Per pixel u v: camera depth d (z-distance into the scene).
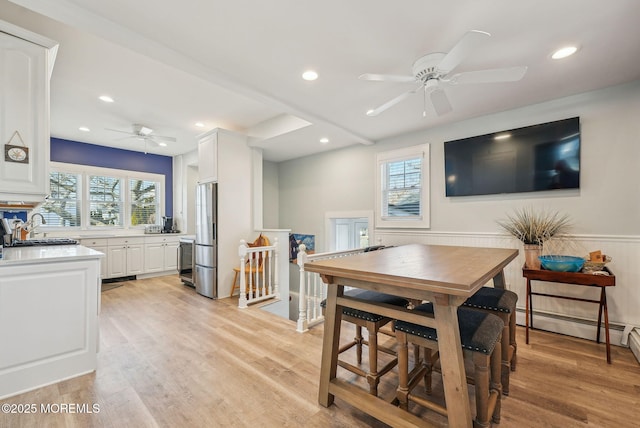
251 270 3.86
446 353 1.29
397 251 2.29
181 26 1.89
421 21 1.85
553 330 2.98
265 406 1.76
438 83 2.12
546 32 1.93
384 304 1.61
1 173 1.94
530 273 2.69
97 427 1.57
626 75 2.51
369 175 4.61
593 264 2.50
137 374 2.11
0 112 1.93
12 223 3.19
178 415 1.68
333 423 1.62
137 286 4.91
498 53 2.17
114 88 3.10
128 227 5.82
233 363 2.28
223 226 4.27
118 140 5.12
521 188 3.17
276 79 2.59
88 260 2.16
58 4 1.65
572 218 2.91
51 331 2.00
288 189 5.97
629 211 2.65
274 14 1.79
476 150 3.48
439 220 3.84
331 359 1.76
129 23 1.86
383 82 2.64
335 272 1.57
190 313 3.50
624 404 1.79
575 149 2.86
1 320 1.83
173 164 6.46
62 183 5.09
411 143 4.11
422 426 1.39
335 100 3.03
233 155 4.43
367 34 1.98
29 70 2.03
